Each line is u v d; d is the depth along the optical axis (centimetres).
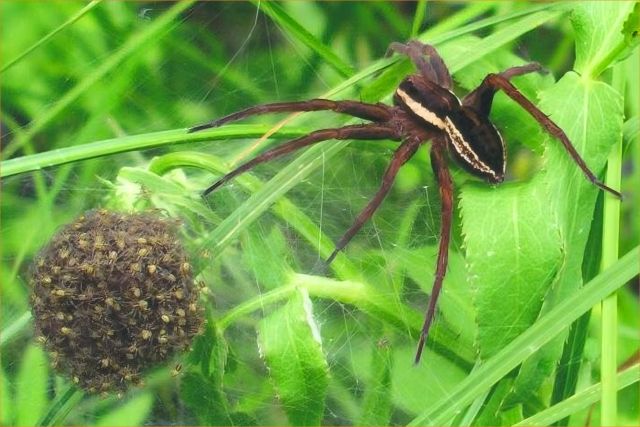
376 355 27
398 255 28
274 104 26
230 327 27
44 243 28
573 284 26
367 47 29
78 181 29
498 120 28
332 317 28
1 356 28
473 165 27
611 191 26
